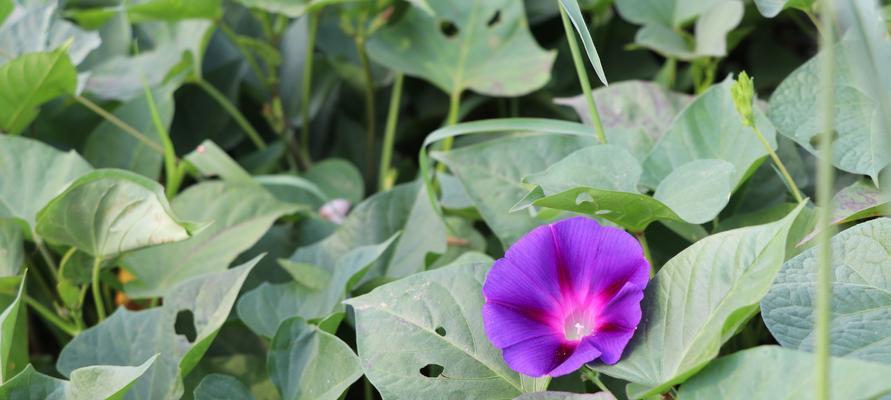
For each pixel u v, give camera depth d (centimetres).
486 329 65
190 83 116
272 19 123
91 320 95
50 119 103
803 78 74
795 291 66
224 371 80
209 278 78
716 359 61
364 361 68
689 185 68
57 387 68
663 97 88
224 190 90
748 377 60
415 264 84
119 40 114
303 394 71
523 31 102
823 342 52
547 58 100
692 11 95
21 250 84
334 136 123
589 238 65
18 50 99
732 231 64
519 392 66
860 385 56
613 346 63
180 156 113
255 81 121
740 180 74
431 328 68
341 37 120
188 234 76
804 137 73
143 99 101
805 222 72
